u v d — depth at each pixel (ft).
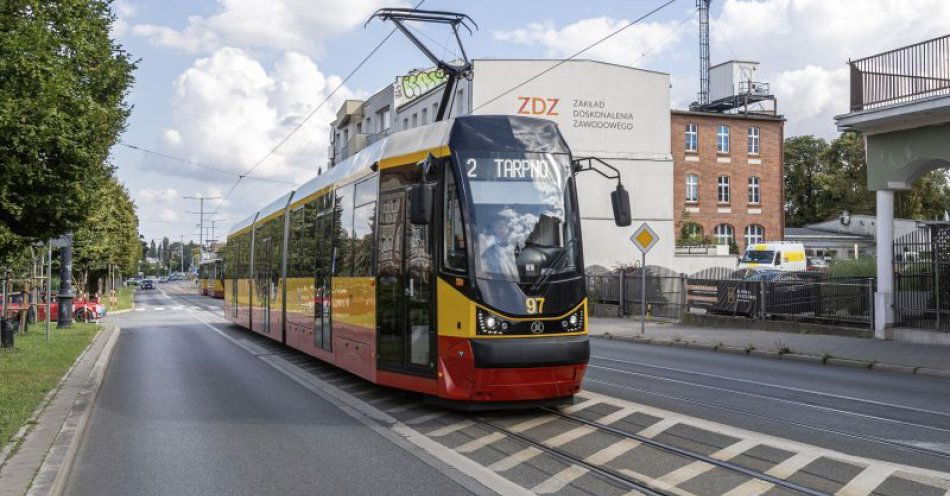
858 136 236.22
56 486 21.81
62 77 37.99
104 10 46.70
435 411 33.76
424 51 58.29
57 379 43.60
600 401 34.88
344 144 236.43
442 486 22.31
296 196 58.70
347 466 24.89
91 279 205.67
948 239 58.23
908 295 61.41
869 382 43.45
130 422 32.99
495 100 137.18
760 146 179.93
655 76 146.92
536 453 25.80
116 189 181.16
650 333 75.87
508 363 29.45
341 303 42.04
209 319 118.01
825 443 27.09
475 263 30.22
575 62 141.38
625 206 31.63
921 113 59.11
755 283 78.38
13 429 28.63
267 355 61.11
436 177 32.17
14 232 44.47
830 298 69.00
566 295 31.04
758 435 27.71
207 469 24.90
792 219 248.93
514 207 31.32
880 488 21.29
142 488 22.84
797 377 45.34
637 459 24.72
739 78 184.03
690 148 175.01
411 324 33.06
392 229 35.27
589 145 142.51
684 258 146.82
